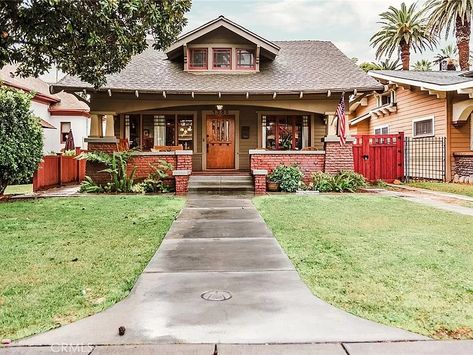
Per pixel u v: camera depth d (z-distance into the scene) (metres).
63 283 4.21
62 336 3.03
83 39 8.27
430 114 16.58
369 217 8.31
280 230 7.02
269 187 13.59
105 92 14.13
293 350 2.83
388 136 16.41
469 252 5.46
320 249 5.66
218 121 17.12
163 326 3.20
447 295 3.87
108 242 6.11
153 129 16.92
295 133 17.25
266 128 17.16
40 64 9.37
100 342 2.94
